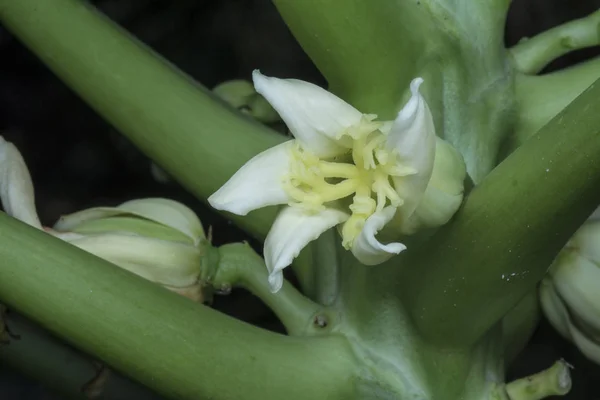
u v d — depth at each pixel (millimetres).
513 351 502
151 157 492
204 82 877
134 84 488
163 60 496
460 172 423
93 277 438
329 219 419
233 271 481
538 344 819
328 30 452
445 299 443
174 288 479
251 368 445
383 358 459
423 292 445
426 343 456
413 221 423
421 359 458
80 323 437
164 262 476
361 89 458
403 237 428
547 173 418
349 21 450
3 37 821
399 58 454
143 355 439
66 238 475
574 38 479
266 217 489
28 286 436
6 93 846
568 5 866
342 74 458
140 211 486
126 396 518
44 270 437
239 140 484
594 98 412
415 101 405
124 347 439
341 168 420
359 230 417
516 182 422
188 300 445
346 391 454
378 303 457
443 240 433
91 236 475
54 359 513
